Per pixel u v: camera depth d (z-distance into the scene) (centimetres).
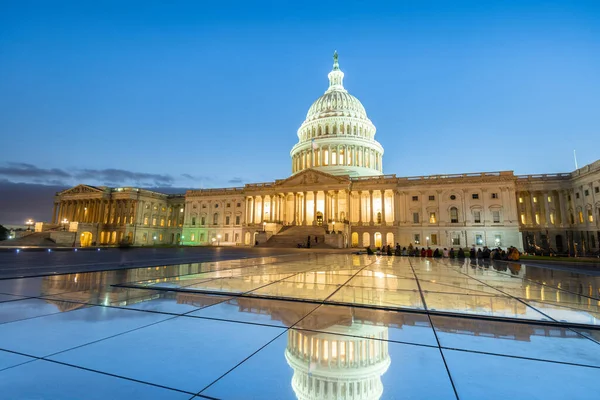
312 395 364
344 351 502
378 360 467
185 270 1573
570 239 6900
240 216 9850
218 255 3189
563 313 749
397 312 750
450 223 7444
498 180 7256
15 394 360
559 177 7194
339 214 8694
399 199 7925
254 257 2928
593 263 3177
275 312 734
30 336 541
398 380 402
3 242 7594
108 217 10481
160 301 823
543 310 780
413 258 3503
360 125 10288
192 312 719
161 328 599
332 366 445
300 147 10350
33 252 3503
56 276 1250
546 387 388
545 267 2416
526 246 7200
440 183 7656
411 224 7725
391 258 3416
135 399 354
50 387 376
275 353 489
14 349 483
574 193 6938
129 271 1492
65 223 9162
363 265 2219
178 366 438
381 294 973
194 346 511
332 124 10225
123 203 10381
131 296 880
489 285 1237
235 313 718
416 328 625
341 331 602
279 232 7825
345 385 386
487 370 435
